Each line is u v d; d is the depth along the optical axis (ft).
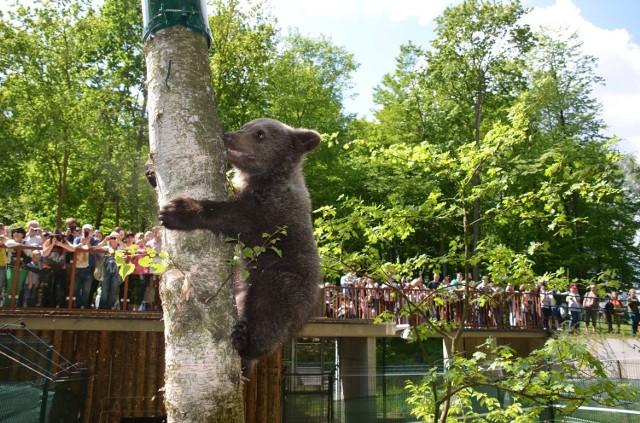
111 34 92.12
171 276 11.30
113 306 40.83
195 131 12.01
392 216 23.03
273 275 14.84
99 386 39.75
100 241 43.06
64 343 39.63
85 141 78.69
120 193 84.07
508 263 23.12
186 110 12.01
